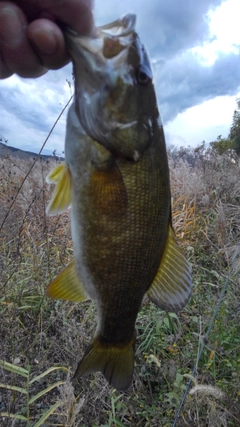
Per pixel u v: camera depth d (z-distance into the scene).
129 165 0.21
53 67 0.22
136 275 0.23
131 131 0.21
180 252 0.24
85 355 0.24
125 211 0.21
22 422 0.38
